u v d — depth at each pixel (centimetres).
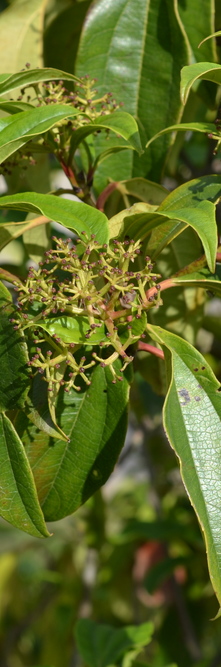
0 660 135
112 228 56
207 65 52
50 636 134
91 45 69
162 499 125
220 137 54
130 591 125
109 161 67
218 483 51
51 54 83
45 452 55
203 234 48
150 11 68
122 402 54
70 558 130
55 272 57
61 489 55
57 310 50
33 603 145
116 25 69
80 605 118
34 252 68
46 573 127
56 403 54
